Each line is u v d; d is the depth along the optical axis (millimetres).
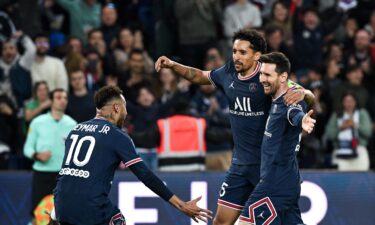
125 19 53375
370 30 52688
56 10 51438
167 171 38969
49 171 38031
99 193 26516
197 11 49156
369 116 44719
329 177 39281
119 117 27641
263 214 27922
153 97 44094
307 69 49156
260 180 28234
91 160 26609
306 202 39250
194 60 49562
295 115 26562
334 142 43906
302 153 43250
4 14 48344
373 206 39281
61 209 26609
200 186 38969
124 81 46156
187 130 40094
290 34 50188
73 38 47156
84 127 27266
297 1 51500
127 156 26766
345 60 50000
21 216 39344
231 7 50875
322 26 52062
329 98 46156
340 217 39188
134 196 38938
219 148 41969
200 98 43656
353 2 54844
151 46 52344
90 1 51281
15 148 43062
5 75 45781
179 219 38938
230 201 29641
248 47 28188
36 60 45344
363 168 43312
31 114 42219
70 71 45500
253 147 29062
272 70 27391
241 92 28641
